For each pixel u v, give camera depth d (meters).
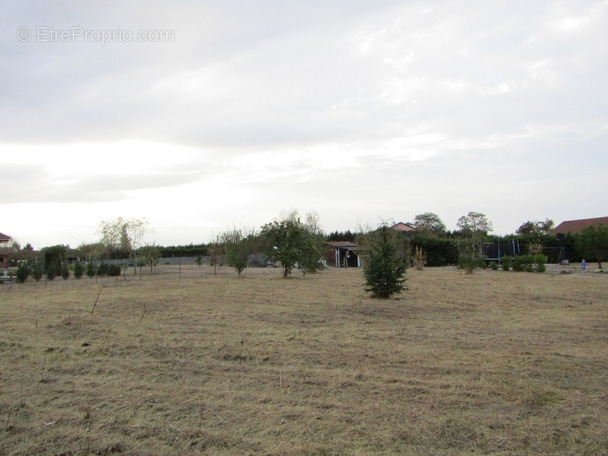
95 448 3.83
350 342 7.47
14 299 14.23
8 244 50.12
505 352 6.80
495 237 41.19
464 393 5.05
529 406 4.70
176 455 3.72
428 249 37.69
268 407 4.68
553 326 8.94
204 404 4.76
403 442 3.93
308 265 22.16
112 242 33.75
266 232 22.19
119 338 7.96
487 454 3.74
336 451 3.77
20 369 6.17
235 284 18.03
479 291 15.11
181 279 21.56
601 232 29.44
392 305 11.75
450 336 7.96
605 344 7.35
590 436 4.04
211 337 7.92
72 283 21.16
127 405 4.76
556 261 40.12
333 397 4.95
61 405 4.81
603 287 16.42
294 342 7.48
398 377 5.60
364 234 27.41
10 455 3.74
